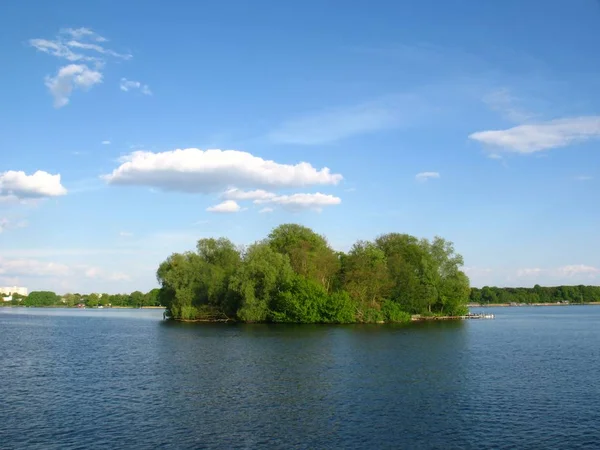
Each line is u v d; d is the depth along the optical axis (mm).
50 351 76500
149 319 173250
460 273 161750
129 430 34500
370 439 32656
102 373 55844
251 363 62469
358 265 141875
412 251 159250
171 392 45812
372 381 50875
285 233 170125
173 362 63625
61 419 37156
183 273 150125
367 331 110562
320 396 44188
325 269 148125
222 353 72062
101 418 37344
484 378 52688
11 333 112750
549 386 48719
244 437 33031
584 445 31562
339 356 68688
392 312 142500
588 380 51688
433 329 118312
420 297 151000
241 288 136000
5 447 31141
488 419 37188
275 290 137500
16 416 37969
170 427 35094
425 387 48031
